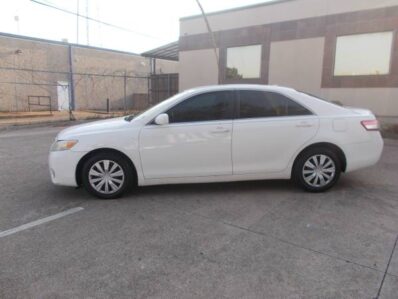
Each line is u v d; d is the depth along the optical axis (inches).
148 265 119.0
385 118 474.6
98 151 184.2
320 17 508.1
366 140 194.7
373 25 466.9
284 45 546.9
